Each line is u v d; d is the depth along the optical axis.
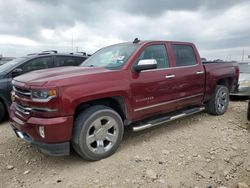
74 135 3.44
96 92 3.49
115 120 3.79
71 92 3.27
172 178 3.23
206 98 5.58
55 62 7.03
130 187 3.03
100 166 3.51
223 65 6.06
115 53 4.48
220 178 3.27
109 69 3.91
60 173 3.37
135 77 4.00
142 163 3.58
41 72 3.83
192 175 3.31
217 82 5.98
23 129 3.44
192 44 5.30
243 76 8.59
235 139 4.54
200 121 5.55
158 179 3.20
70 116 3.28
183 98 4.91
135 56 4.11
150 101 4.25
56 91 3.16
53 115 3.20
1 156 3.92
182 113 5.07
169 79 4.53
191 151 4.00
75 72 3.61
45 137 3.21
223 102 6.11
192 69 5.07
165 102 4.53
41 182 3.18
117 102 3.96
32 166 3.59
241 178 3.28
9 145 4.34
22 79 3.62
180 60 4.95
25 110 3.47
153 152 3.94
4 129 5.28
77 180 3.19
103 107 3.69
